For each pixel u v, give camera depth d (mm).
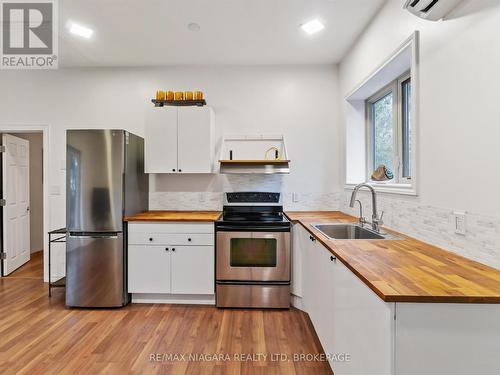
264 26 2553
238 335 2238
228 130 3414
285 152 3199
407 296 922
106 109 3428
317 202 3396
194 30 2619
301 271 2648
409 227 1894
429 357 931
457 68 1437
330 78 3383
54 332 2275
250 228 2676
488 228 1260
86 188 2736
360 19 2441
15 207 3926
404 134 2418
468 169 1374
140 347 2068
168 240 2771
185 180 3418
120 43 2855
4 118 3449
